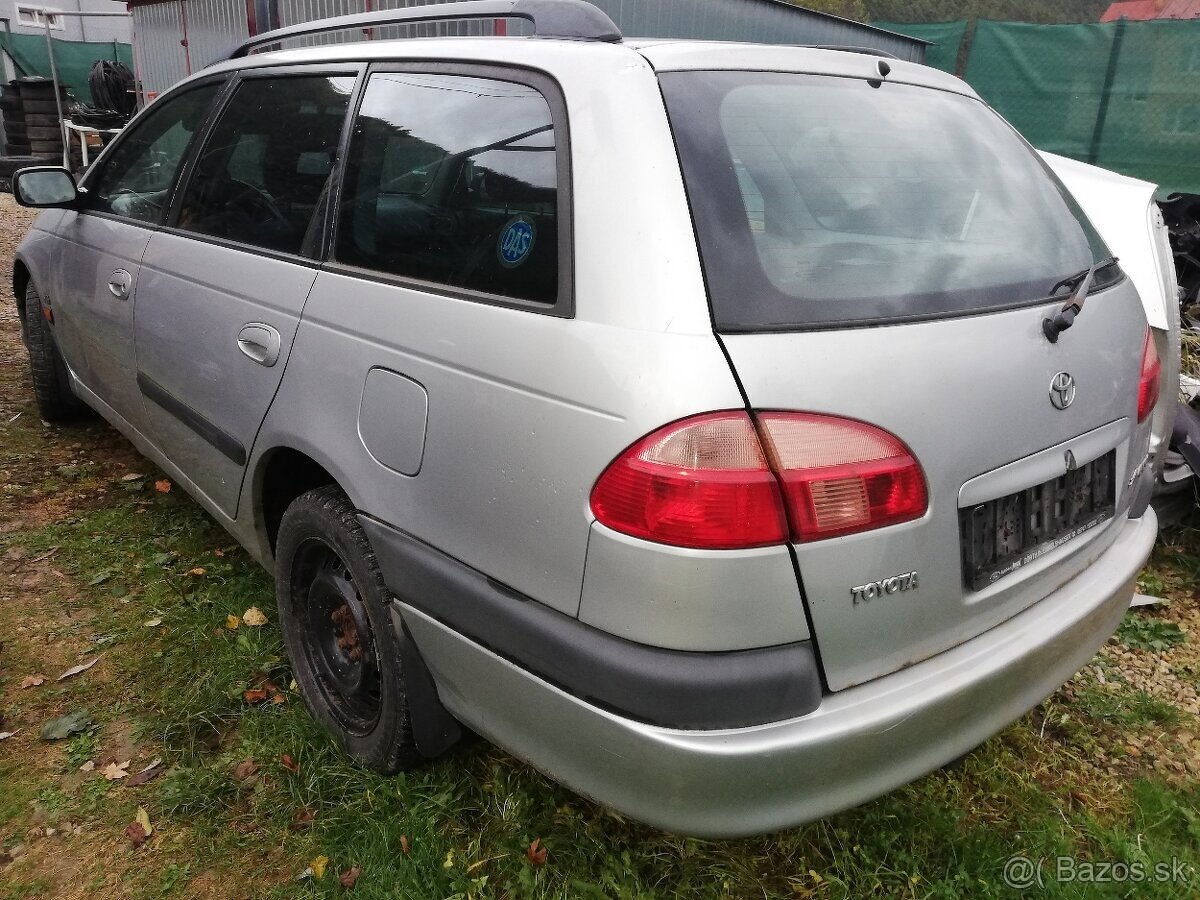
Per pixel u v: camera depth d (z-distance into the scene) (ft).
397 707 6.91
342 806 7.20
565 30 6.74
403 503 6.43
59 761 7.71
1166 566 11.80
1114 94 28.66
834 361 5.16
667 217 5.28
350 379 6.86
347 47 8.22
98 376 11.85
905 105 7.15
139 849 6.88
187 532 11.50
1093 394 6.60
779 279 5.36
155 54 38.75
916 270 5.97
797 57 6.74
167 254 9.59
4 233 31.19
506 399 5.63
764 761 4.95
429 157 6.79
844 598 5.13
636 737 5.05
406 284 6.63
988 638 5.98
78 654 9.07
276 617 9.72
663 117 5.59
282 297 7.72
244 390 8.09
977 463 5.63
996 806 7.61
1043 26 29.58
